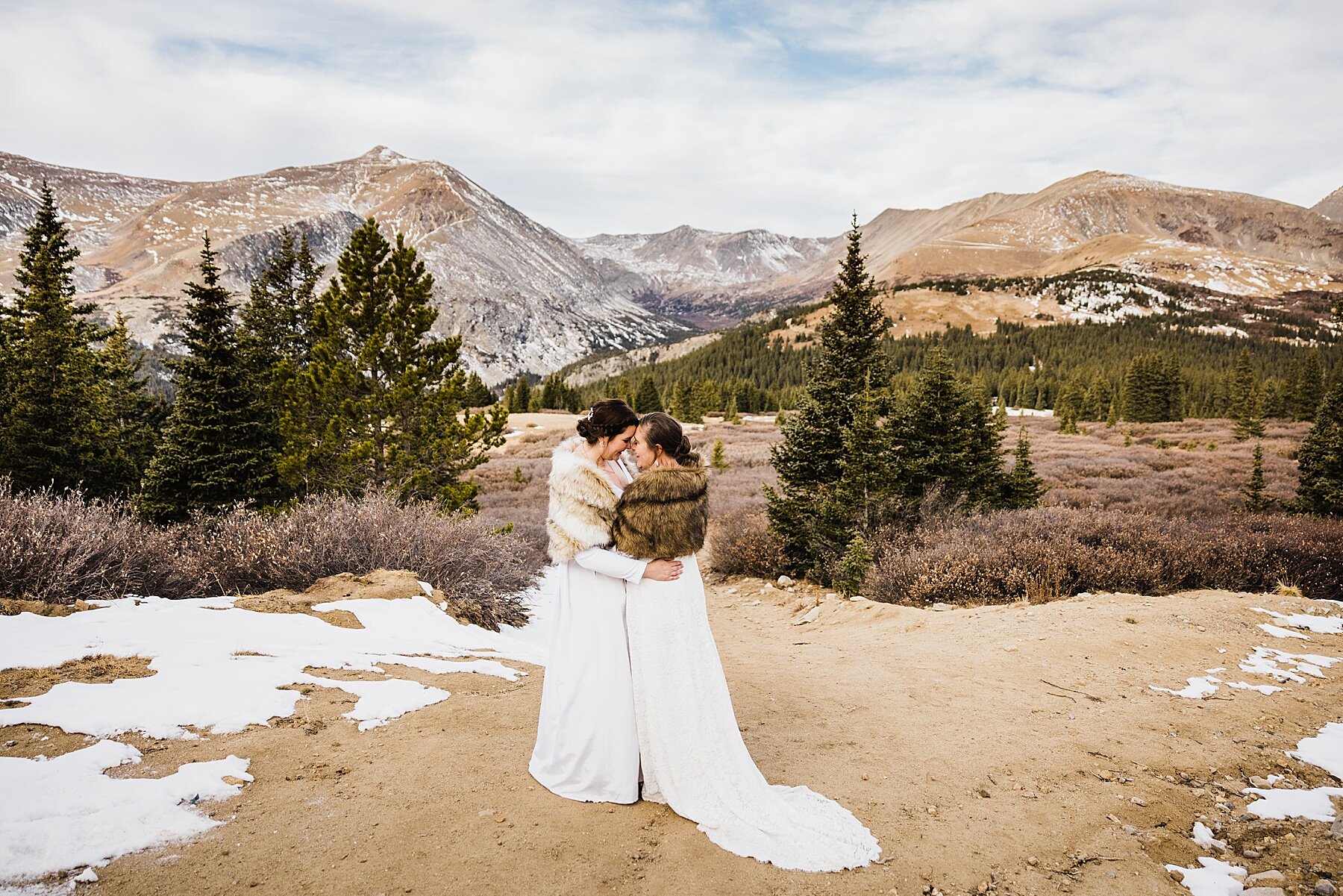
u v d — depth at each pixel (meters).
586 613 3.31
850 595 11.03
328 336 14.26
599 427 3.33
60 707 3.39
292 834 2.70
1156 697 5.20
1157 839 3.25
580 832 2.93
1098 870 2.97
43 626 4.66
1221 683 5.49
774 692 5.52
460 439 14.21
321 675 4.55
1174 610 7.54
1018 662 6.17
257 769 3.20
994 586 9.35
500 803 3.11
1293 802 3.61
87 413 17.47
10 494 6.75
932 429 13.67
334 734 3.69
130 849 2.44
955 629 7.76
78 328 22.16
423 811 2.97
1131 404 65.75
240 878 2.38
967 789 3.71
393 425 13.87
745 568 14.39
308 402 13.70
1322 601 8.06
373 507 8.91
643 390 75.75
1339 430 15.83
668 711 3.19
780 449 13.70
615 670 3.26
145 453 20.80
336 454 13.48
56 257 23.88
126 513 7.54
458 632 6.69
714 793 3.15
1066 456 34.41
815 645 7.99
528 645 7.20
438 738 3.76
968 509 13.23
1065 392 75.12
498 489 28.89
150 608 5.59
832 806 3.35
